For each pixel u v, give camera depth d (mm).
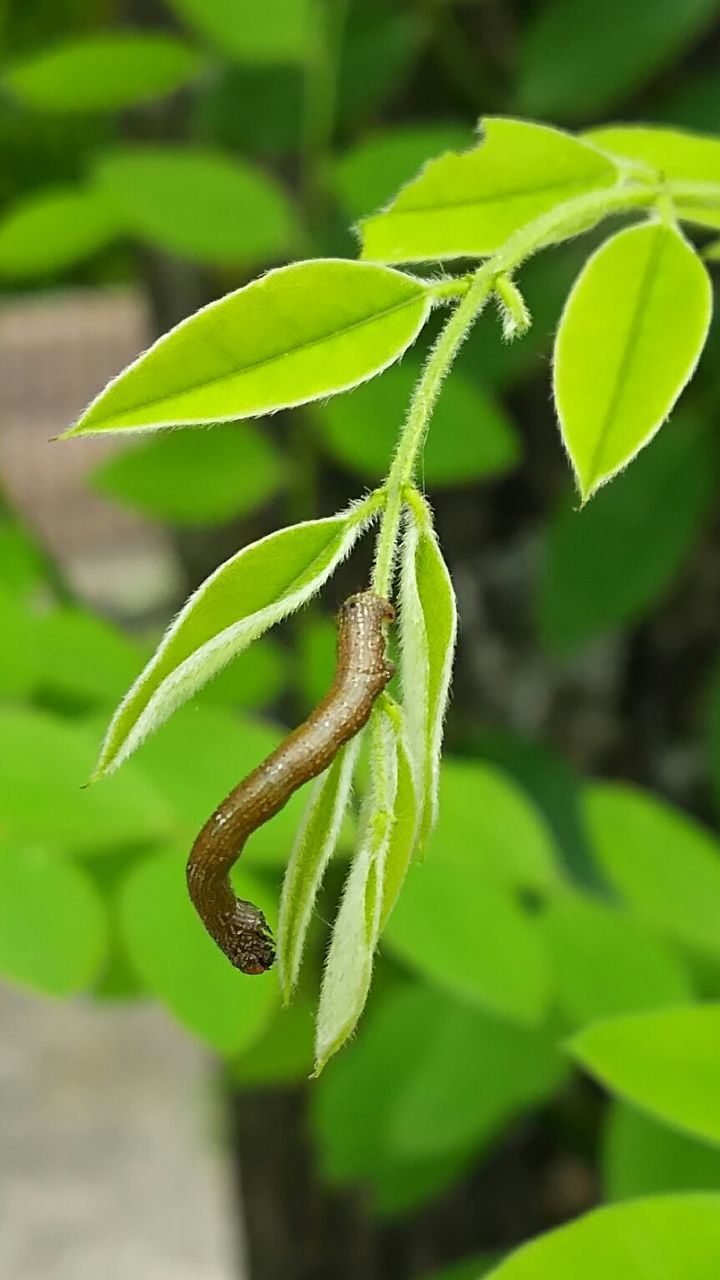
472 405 298
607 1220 149
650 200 158
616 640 437
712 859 251
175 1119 915
